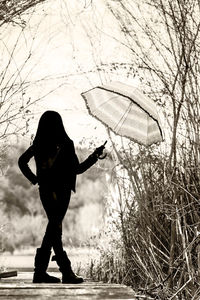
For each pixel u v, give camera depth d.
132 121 5.05
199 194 5.02
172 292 4.90
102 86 5.02
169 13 5.12
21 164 5.11
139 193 5.30
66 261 5.23
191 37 5.07
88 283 5.34
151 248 5.30
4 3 5.75
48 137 5.14
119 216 5.74
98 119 5.11
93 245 6.58
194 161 5.03
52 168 5.10
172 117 5.23
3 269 7.69
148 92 5.33
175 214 4.99
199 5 5.05
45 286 5.00
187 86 5.02
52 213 5.12
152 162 5.37
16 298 4.45
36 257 5.24
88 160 5.18
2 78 5.85
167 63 5.19
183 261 4.77
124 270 6.05
